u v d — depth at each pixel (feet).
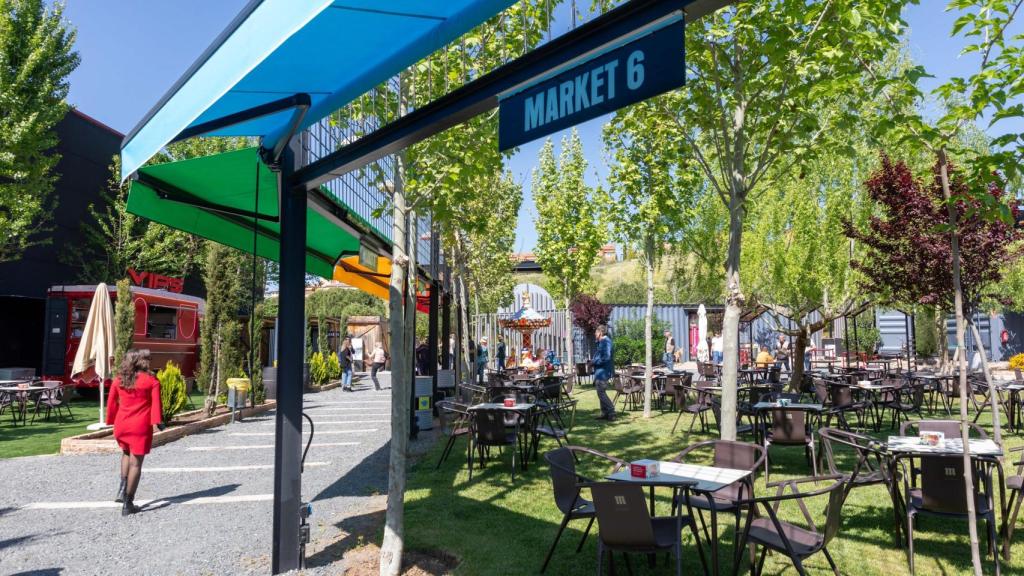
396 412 15.96
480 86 10.55
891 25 16.66
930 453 15.06
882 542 16.94
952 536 17.34
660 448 30.94
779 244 46.55
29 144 55.98
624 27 8.05
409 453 31.78
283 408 15.94
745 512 18.67
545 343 100.01
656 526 14.26
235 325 52.19
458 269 57.31
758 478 24.23
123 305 43.09
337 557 16.71
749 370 51.24
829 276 44.06
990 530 14.82
